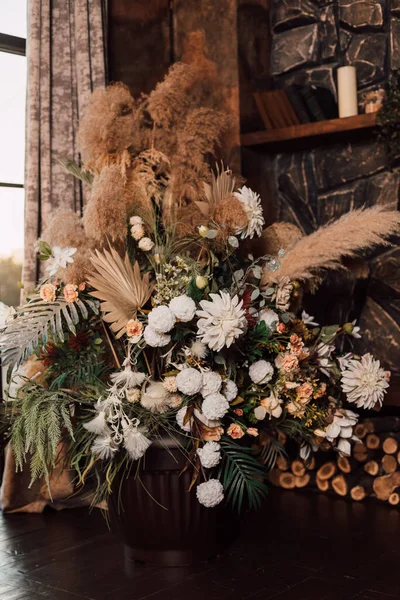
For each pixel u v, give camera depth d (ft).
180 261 8.82
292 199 14.30
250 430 8.50
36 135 11.85
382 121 12.32
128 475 8.61
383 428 12.05
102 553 9.64
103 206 8.58
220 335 8.05
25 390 8.56
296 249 9.48
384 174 13.32
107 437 8.12
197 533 8.98
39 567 9.20
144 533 8.96
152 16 13.58
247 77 13.61
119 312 8.49
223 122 10.18
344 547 9.65
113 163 9.80
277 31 14.37
